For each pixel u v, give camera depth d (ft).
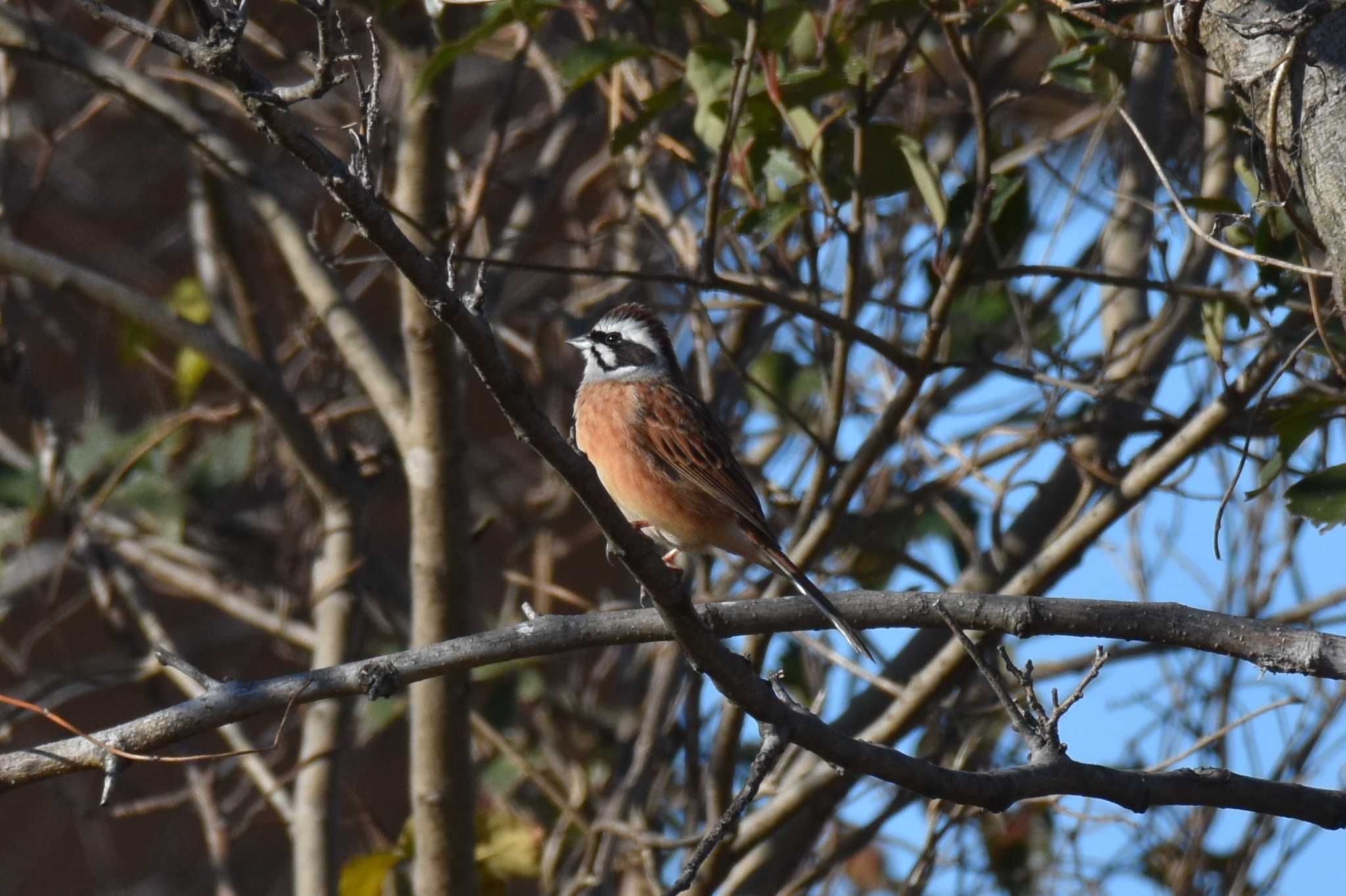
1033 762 21.39
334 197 16.99
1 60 44.39
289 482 44.73
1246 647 23.24
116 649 52.37
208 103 45.01
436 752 31.96
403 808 59.06
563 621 23.72
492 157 36.22
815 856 41.04
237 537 44.78
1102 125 32.86
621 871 41.06
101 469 42.29
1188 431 32.17
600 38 31.89
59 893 63.87
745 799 19.95
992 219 31.53
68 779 52.42
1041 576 33.32
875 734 34.47
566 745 45.19
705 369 39.42
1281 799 22.07
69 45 36.50
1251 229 30.73
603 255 45.06
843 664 35.09
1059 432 35.76
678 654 39.27
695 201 38.34
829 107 35.88
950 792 20.67
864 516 38.19
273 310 49.93
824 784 34.83
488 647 23.43
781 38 29.50
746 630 24.53
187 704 22.47
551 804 44.62
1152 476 32.55
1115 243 37.17
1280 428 27.76
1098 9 28.25
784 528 42.55
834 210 31.40
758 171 32.37
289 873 62.18
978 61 31.24
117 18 16.66
